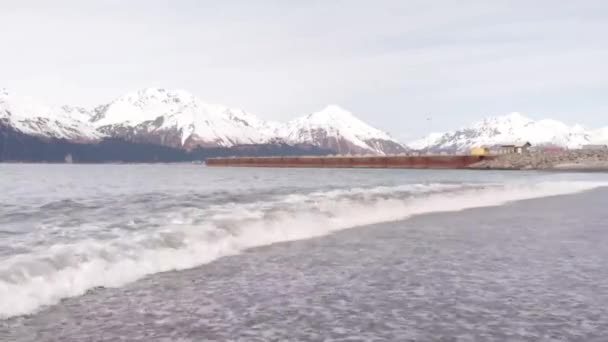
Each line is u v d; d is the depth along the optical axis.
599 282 9.95
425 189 35.12
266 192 34.12
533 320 7.60
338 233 17.09
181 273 10.78
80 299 8.62
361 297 8.95
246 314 7.95
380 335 7.00
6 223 17.75
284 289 9.50
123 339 6.80
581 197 34.69
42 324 7.32
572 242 15.07
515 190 38.41
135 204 25.14
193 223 15.74
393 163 178.88
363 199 25.78
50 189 44.47
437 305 8.41
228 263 11.91
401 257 12.73
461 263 11.95
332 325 7.43
